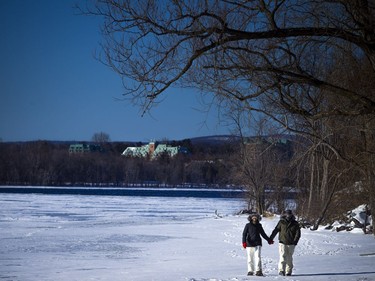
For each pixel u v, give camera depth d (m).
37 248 44.38
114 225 70.38
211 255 39.12
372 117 26.64
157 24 17.48
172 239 51.38
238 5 17.72
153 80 18.08
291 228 26.42
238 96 18.89
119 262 35.66
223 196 186.38
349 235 51.94
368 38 17.84
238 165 89.75
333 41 19.84
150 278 26.52
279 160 84.50
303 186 69.94
